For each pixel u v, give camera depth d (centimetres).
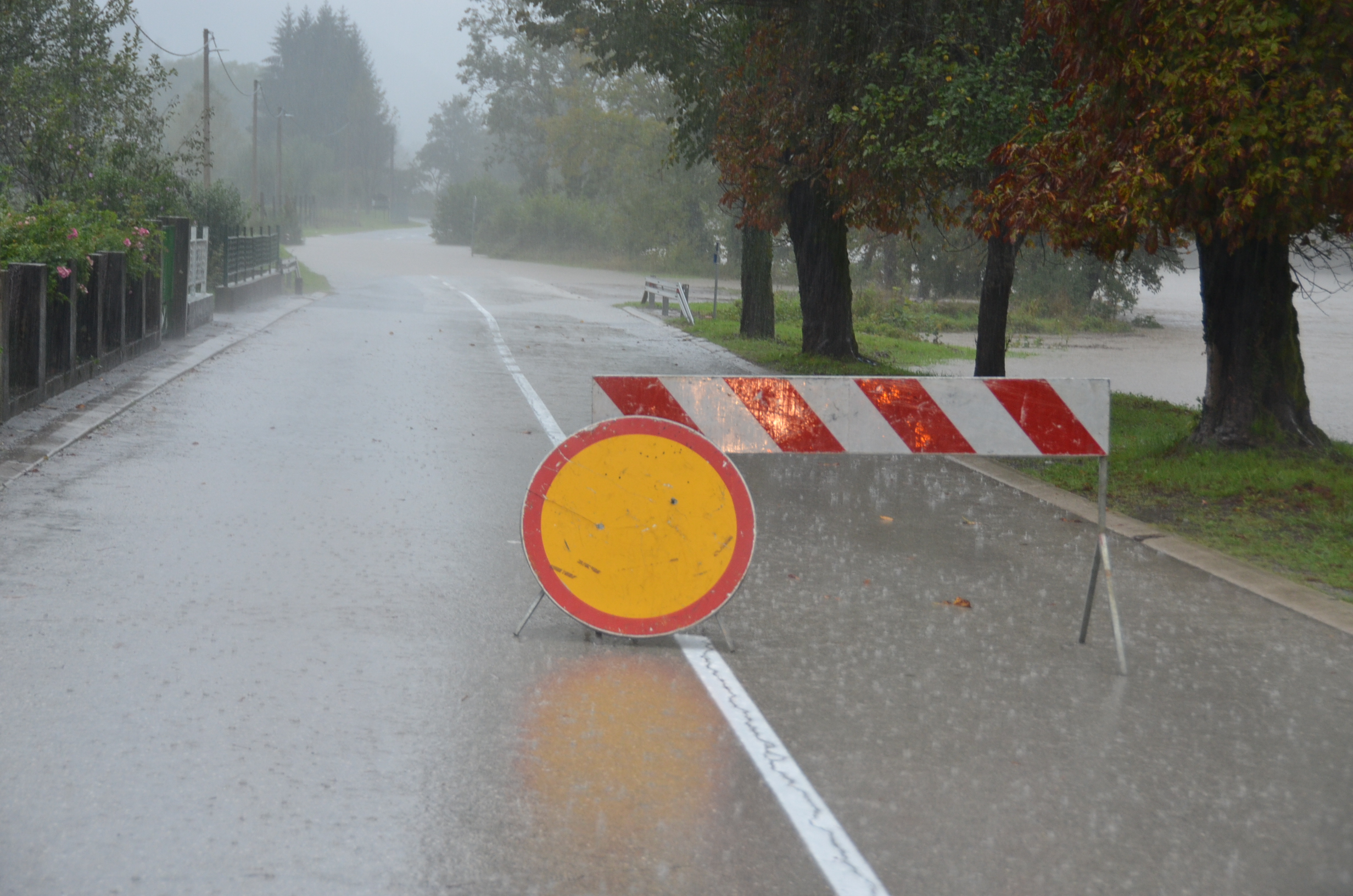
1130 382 2859
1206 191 1058
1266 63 951
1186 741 500
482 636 614
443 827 401
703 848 392
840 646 614
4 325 1120
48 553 730
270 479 987
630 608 615
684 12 2162
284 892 357
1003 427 642
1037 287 5397
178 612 627
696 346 2617
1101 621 676
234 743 463
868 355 2738
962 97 1449
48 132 2398
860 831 408
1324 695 561
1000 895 370
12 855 372
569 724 497
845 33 1700
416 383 1683
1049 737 499
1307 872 390
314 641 591
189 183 2917
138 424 1214
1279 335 1258
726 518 620
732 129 2089
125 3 2591
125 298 1688
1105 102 1091
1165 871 388
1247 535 905
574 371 1941
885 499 1016
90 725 474
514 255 8531
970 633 645
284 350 2017
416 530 835
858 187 1770
